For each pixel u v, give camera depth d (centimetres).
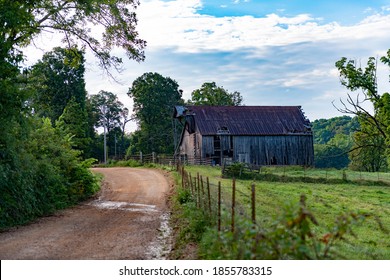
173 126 8456
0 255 1220
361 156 7669
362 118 4738
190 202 1956
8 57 1833
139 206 2323
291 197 2633
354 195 3030
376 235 1792
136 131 9225
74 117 5988
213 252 1066
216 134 5269
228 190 2622
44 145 2505
